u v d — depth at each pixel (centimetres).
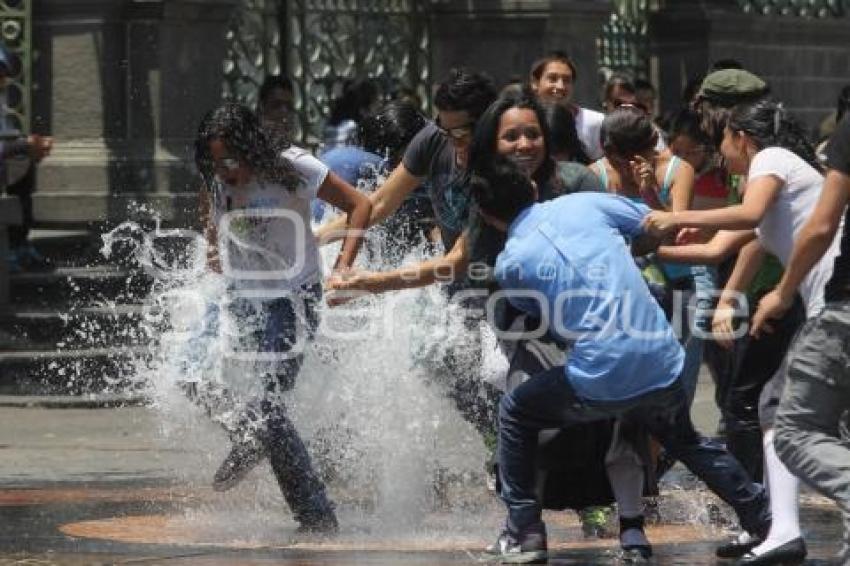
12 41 3209
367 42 3681
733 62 2447
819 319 1407
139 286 3141
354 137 2266
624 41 4166
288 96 3020
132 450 2419
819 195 1495
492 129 1590
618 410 1501
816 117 4569
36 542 1683
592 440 1559
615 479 1564
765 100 1747
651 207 1806
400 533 1750
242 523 1817
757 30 4344
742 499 1541
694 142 2123
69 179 3216
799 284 1420
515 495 1548
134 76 3212
